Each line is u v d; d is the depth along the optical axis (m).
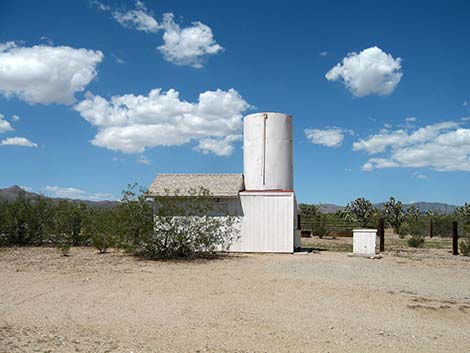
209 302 10.18
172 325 8.38
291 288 11.81
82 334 7.78
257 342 7.46
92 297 10.57
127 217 18.66
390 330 8.32
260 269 15.23
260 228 21.67
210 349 7.09
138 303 10.04
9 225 23.61
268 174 23.52
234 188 21.91
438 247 27.11
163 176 23.88
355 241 20.70
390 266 16.88
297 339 7.65
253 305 9.93
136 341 7.45
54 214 24.39
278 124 23.72
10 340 7.34
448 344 7.63
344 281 13.02
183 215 18.83
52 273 13.95
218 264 16.62
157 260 17.77
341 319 8.94
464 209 54.22
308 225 44.25
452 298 11.13
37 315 8.94
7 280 12.61
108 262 16.89
